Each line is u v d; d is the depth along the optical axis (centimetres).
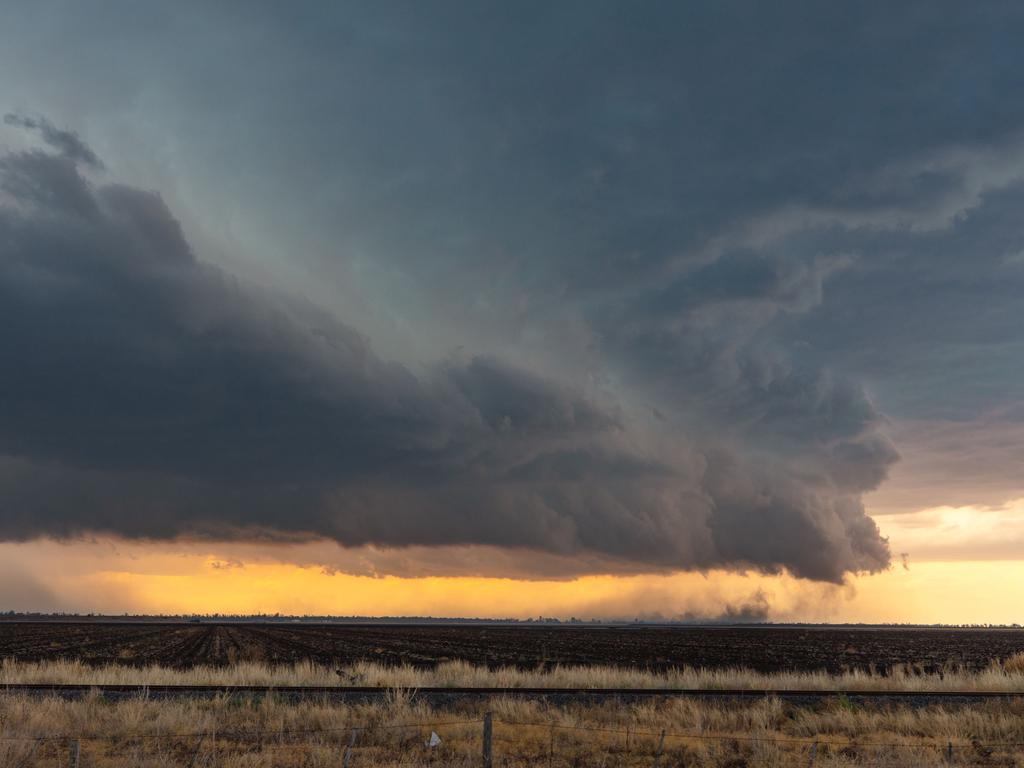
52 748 2103
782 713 2845
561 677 3816
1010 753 2228
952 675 4353
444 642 10944
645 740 2333
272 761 1984
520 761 2061
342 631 17362
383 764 1959
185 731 2309
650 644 11106
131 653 7300
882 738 2438
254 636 12638
